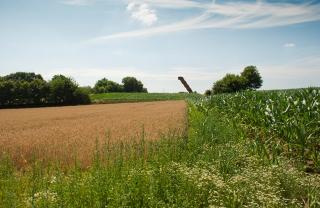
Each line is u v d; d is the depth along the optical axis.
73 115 45.38
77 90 99.62
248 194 7.36
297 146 12.44
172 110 44.31
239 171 9.48
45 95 98.44
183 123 21.89
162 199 7.31
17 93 96.38
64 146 16.28
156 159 10.27
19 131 24.70
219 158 10.45
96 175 8.49
